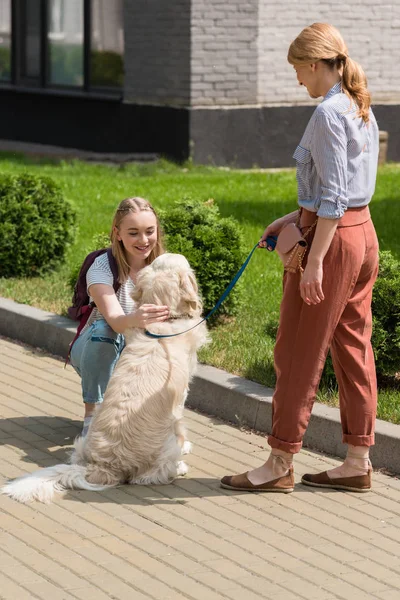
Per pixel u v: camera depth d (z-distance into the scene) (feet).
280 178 68.44
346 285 21.07
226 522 20.79
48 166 71.92
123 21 76.59
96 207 55.42
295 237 21.07
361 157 20.72
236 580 18.25
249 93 73.61
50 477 22.18
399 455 23.58
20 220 40.73
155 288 22.40
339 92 20.76
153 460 22.57
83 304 25.29
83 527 20.38
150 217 24.07
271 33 73.61
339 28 75.25
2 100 88.53
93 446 22.56
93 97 79.46
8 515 20.90
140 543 19.70
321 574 18.60
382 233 50.16
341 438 24.66
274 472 22.31
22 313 35.24
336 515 21.30
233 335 32.96
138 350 22.63
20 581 18.03
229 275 34.22
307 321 21.33
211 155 73.05
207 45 72.02
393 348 27.96
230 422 27.25
